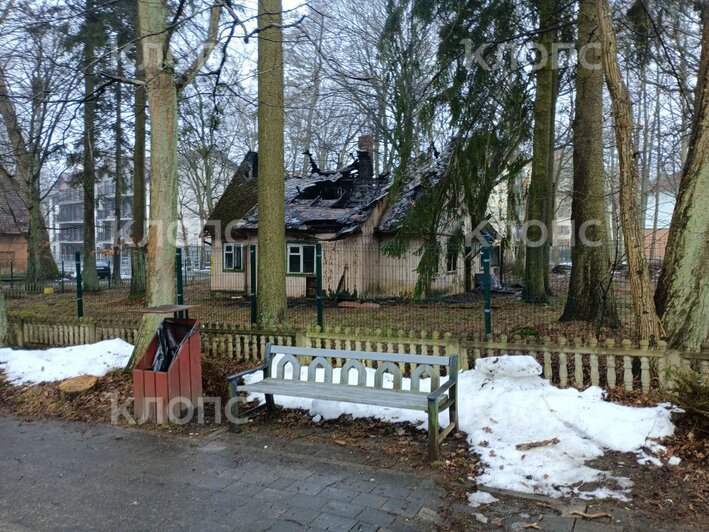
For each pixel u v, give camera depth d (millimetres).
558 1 12219
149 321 7660
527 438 4918
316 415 6023
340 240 19672
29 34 10008
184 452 5129
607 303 10734
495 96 12242
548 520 3646
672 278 6324
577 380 5945
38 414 6648
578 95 11203
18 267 39000
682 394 4754
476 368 6172
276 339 8188
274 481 4398
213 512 3875
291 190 24875
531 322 12297
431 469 4547
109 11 12289
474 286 23047
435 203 12133
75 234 63156
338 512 3826
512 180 14016
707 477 4074
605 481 4156
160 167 7461
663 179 28859
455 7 12648
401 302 17703
